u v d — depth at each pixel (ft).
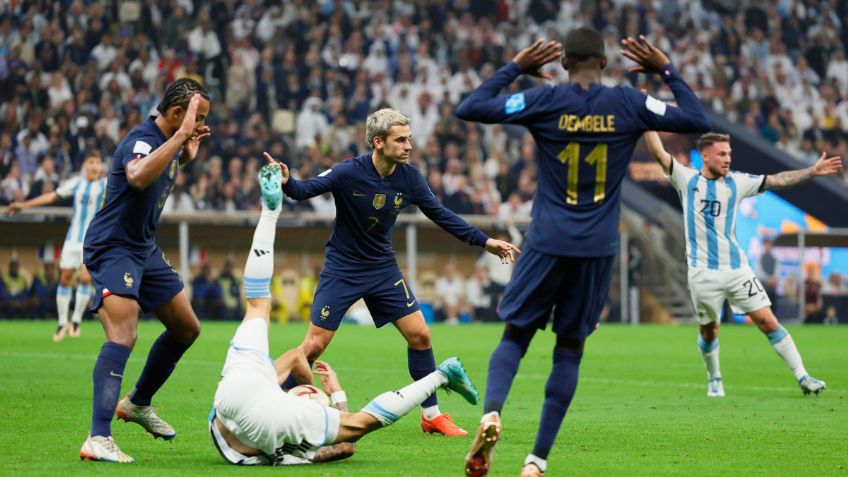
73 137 135.95
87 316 123.75
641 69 31.48
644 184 161.79
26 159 132.67
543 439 30.09
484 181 149.89
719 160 57.11
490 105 30.35
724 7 188.03
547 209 30.30
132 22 153.28
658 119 30.22
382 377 64.03
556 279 30.35
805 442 38.52
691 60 178.19
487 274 141.90
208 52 152.66
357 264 41.63
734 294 56.49
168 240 132.57
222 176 139.74
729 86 180.86
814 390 56.18
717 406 51.21
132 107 142.61
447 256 142.20
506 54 173.06
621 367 73.82
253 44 159.02
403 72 163.02
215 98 152.66
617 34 178.29
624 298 141.28
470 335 104.73
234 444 32.42
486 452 28.19
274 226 33.17
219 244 134.10
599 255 29.94
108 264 33.71
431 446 37.35
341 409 36.24
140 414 36.47
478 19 175.52
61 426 40.57
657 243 143.23
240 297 130.93
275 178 32.65
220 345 84.53
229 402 31.81
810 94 184.55
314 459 32.96
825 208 163.12
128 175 32.81
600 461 34.09
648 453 35.81
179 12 152.97
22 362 67.82
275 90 153.28
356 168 40.75
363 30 167.94
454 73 168.76
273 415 31.78
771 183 57.47
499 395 29.53
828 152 180.24
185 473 30.53
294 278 135.23
